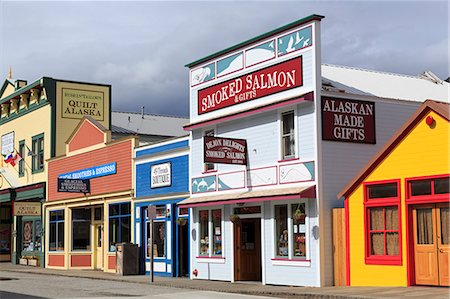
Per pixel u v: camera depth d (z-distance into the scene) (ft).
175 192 88.22
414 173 59.72
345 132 69.62
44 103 126.62
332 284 66.80
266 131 74.43
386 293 54.29
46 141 125.59
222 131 81.46
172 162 90.17
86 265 112.37
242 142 76.54
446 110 57.21
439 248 57.67
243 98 78.13
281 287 68.44
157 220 91.81
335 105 69.36
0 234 144.36
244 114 76.18
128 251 93.71
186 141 88.02
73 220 115.03
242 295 61.93
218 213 81.46
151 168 94.22
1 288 70.95
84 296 60.54
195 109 86.63
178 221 87.30
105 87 130.93
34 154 130.11
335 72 82.99
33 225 128.77
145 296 60.59
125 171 100.17
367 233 63.82
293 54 71.26
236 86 79.41
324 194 67.56
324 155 68.03
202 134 84.69
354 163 69.97
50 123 124.26
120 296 60.70
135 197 96.84
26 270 110.73
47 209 122.72
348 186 65.46
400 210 60.70
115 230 102.27
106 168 104.99
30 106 132.98
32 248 128.57
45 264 121.39
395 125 73.41
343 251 66.18
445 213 57.41
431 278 58.23
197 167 85.20
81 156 112.98
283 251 71.67
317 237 66.85
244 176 77.10
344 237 66.13
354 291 57.82
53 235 120.16
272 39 74.33
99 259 110.73
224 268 79.46
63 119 125.49
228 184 79.56
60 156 119.85
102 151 106.63
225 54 81.56
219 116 80.18
